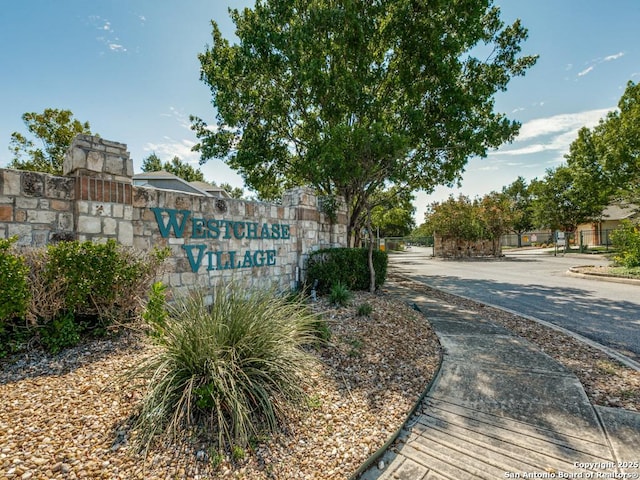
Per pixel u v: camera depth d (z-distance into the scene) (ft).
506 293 29.78
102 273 11.99
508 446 8.30
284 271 24.70
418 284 35.37
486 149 30.91
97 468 6.32
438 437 8.71
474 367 12.96
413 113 28.22
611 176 58.59
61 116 59.82
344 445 8.04
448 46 27.61
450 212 78.18
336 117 30.89
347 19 27.96
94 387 8.88
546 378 12.02
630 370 12.90
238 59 32.60
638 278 33.58
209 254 19.39
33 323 10.84
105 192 15.01
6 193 12.71
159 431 7.35
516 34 33.37
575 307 23.81
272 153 37.58
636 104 53.52
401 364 12.73
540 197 96.94
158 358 8.82
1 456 6.23
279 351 9.70
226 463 6.95
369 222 26.45
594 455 7.93
